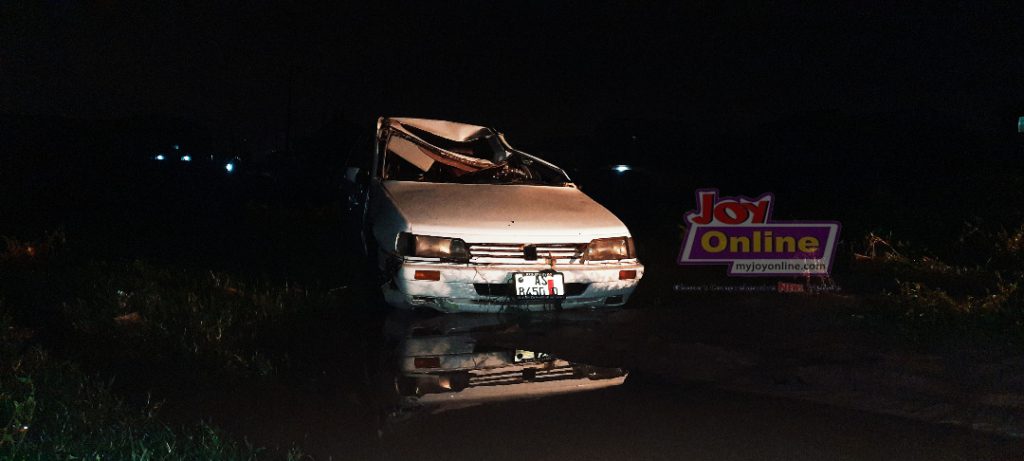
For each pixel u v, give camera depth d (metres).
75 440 3.28
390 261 5.74
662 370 4.76
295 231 9.46
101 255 7.34
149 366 4.59
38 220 9.16
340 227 8.77
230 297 6.02
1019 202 10.67
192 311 5.52
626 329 5.71
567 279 5.82
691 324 5.86
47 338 4.96
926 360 4.86
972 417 3.94
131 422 3.57
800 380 4.55
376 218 6.20
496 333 5.57
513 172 7.55
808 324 5.82
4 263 6.83
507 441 3.64
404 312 6.04
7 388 3.75
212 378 4.47
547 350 5.18
